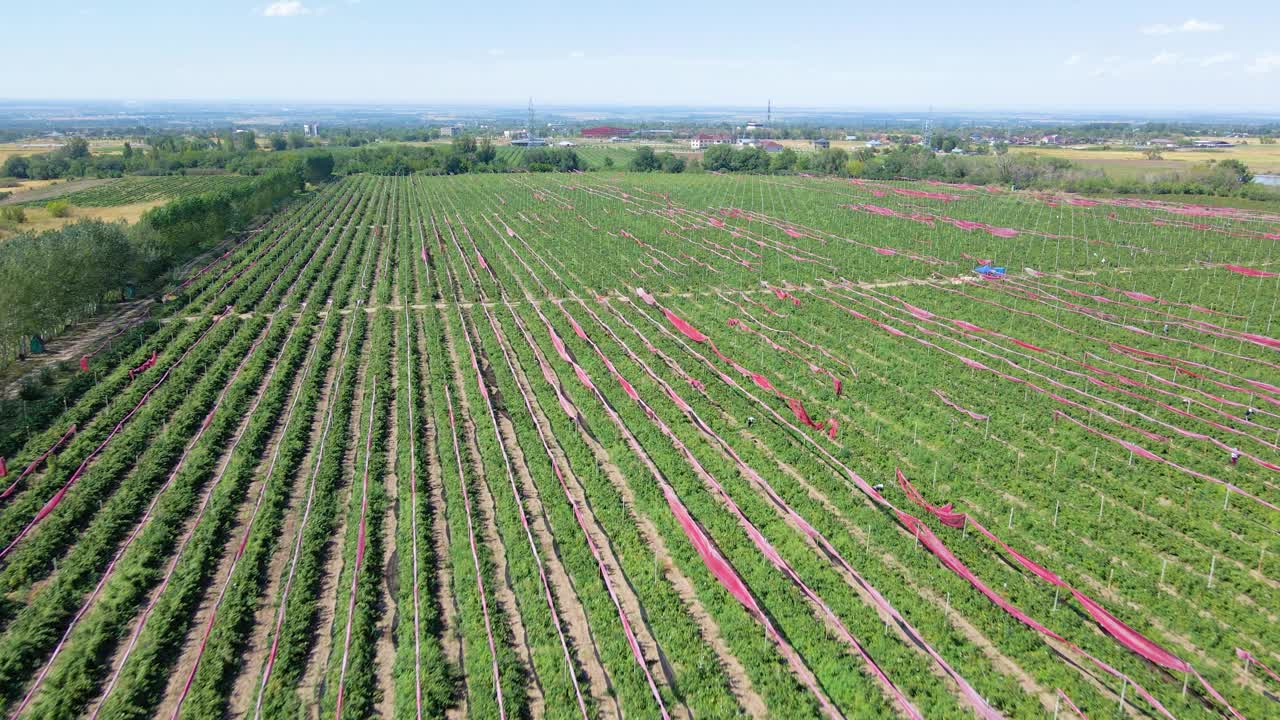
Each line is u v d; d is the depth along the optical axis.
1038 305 60.47
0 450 36.84
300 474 34.97
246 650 24.53
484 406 41.31
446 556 29.05
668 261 77.25
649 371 45.75
